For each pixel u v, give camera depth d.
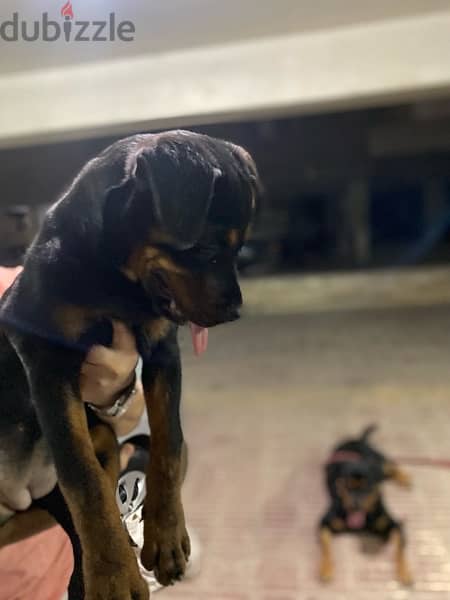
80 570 1.00
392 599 2.05
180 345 1.04
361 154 6.53
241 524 2.44
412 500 2.64
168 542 0.95
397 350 4.77
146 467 1.04
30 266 0.95
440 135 6.70
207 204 0.86
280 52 2.34
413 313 6.11
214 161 0.89
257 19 2.15
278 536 2.36
